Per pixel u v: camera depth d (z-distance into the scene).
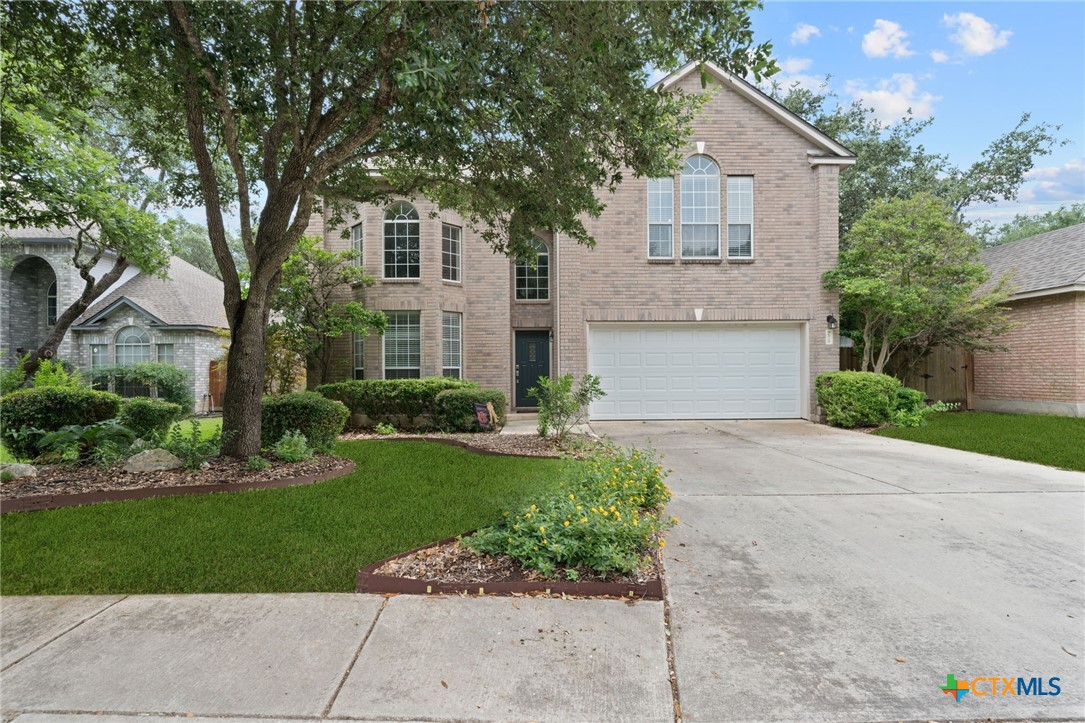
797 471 7.24
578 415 10.48
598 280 13.08
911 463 7.78
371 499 5.54
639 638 3.00
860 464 7.72
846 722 2.32
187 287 19.41
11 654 2.82
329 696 2.49
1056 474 7.00
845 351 15.51
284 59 5.79
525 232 8.86
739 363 13.38
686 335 13.37
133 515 4.98
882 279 11.98
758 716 2.36
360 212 13.07
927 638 2.99
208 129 8.23
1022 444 8.99
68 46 6.53
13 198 9.06
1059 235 15.54
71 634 3.02
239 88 5.84
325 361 12.98
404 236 13.14
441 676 2.64
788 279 13.11
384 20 5.45
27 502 5.21
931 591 3.56
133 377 15.33
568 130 6.45
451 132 6.58
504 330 14.12
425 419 11.63
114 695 2.49
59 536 4.45
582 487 4.82
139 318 17.06
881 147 20.05
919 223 12.34
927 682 2.59
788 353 13.37
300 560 4.01
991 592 3.55
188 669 2.70
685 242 13.16
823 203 13.01
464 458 7.87
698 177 13.11
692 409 13.37
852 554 4.22
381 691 2.53
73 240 15.82
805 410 13.20
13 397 7.25
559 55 5.55
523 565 3.79
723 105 13.03
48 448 7.07
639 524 4.07
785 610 3.32
